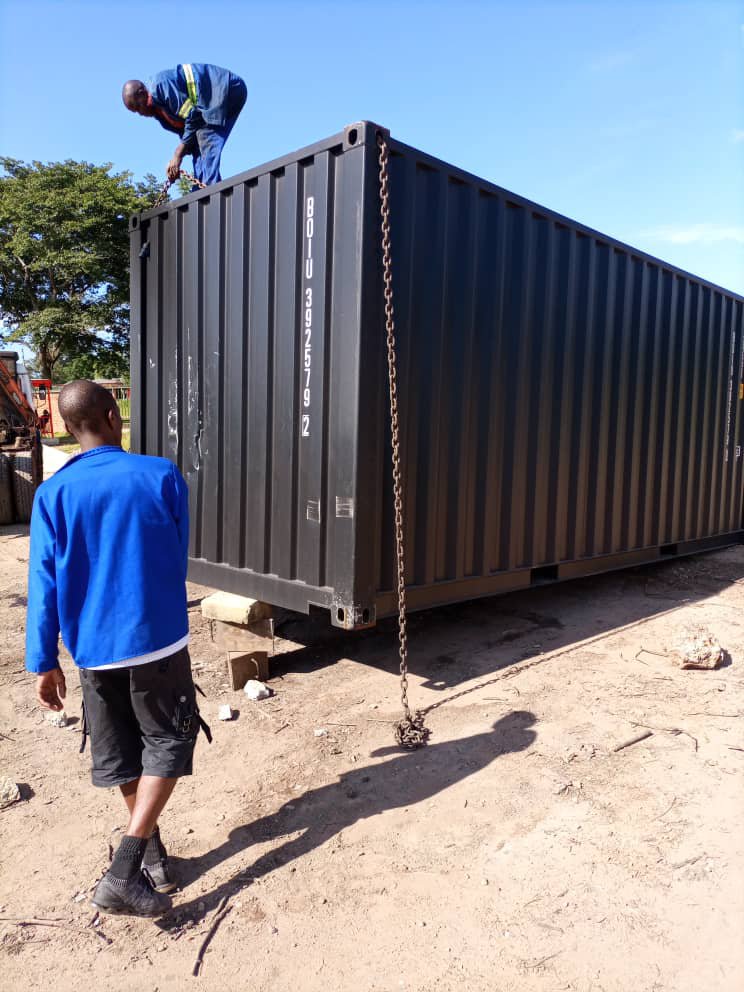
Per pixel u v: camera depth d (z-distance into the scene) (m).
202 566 4.80
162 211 4.98
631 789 3.12
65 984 2.09
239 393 4.39
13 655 4.88
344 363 3.68
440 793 3.10
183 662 2.32
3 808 3.00
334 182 3.72
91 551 2.19
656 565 8.03
